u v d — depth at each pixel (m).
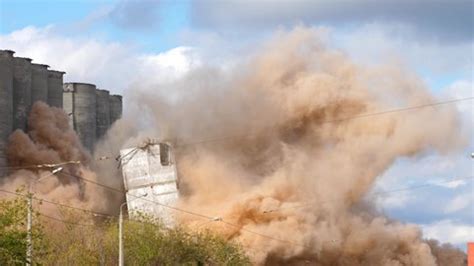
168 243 68.31
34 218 64.88
